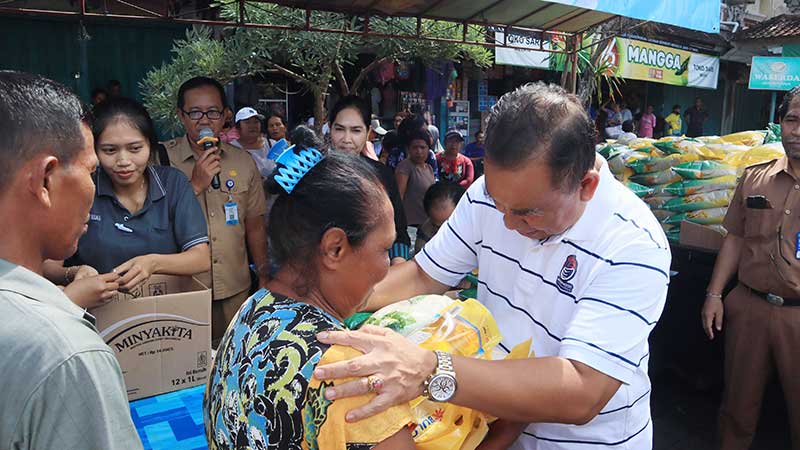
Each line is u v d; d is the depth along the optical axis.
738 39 10.20
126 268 1.79
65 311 0.86
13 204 0.86
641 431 1.34
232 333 0.97
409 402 0.93
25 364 0.77
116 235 2.04
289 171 0.93
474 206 1.45
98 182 2.05
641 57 9.25
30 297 0.83
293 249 0.94
